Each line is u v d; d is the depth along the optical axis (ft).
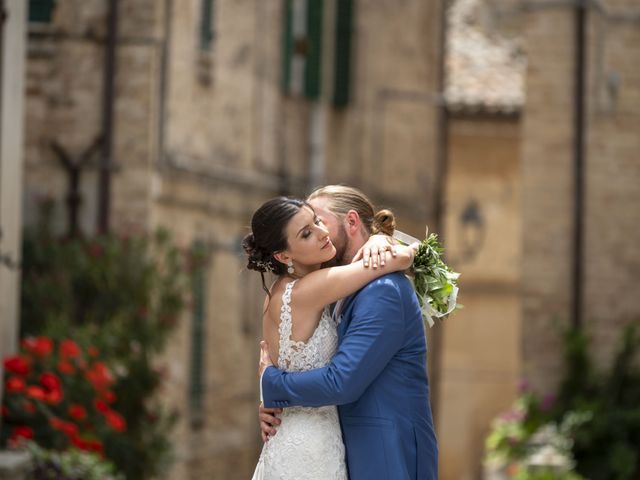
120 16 58.75
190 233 63.72
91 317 51.03
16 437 37.91
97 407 43.29
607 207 65.10
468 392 118.83
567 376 63.16
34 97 58.59
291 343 20.52
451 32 105.60
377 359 19.98
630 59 65.31
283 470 20.47
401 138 92.73
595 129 65.31
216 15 67.15
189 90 63.72
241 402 70.90
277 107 75.92
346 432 20.53
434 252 21.39
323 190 21.70
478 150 111.24
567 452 59.88
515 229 115.65
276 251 20.61
